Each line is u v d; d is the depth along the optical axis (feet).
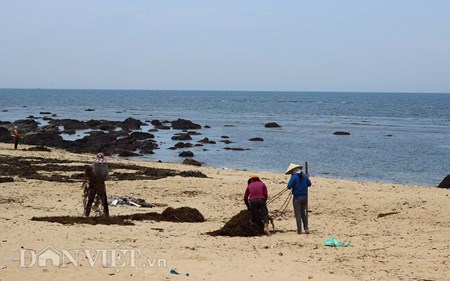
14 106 472.44
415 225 55.77
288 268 36.09
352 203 69.41
